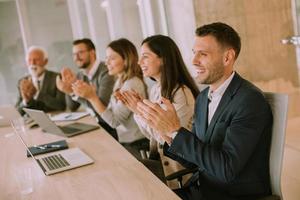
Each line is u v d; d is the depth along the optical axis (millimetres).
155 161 2131
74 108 3754
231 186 1573
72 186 1622
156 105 1585
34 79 4062
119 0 4703
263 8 3371
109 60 2975
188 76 2246
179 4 3748
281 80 3441
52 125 2570
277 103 1505
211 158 1454
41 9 5051
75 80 3264
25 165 2027
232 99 1561
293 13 3260
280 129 1491
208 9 3477
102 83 3395
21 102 4023
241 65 3408
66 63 5180
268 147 1535
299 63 3342
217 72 1583
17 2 4969
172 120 1553
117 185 1560
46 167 1889
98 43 5004
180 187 1901
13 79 5109
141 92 2768
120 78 2980
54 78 4027
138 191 1466
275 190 1536
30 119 3256
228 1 3418
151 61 2258
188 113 2162
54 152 2197
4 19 4973
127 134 2791
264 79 3453
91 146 2244
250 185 1542
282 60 3400
